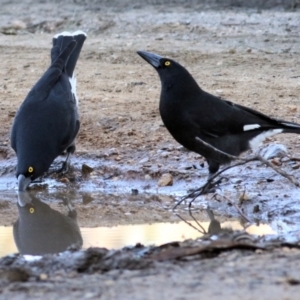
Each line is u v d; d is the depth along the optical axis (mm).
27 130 14055
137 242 10781
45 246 11383
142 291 7512
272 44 23547
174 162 14836
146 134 16109
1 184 14812
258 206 12703
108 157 15242
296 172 13836
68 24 26969
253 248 9242
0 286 8055
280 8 28031
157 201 13680
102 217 12859
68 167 14977
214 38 24438
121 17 27188
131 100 18125
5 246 11375
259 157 11680
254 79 19750
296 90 18688
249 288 7414
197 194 13031
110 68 21234
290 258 8594
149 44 23891
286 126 13484
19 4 29391
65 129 14367
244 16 26797
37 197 14289
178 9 28203
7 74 20641
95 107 17531
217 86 19016
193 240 10188
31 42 24906
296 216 12398
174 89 13180
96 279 8148
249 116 13383
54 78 15047
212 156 13328
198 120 13102
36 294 7637
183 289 7500
